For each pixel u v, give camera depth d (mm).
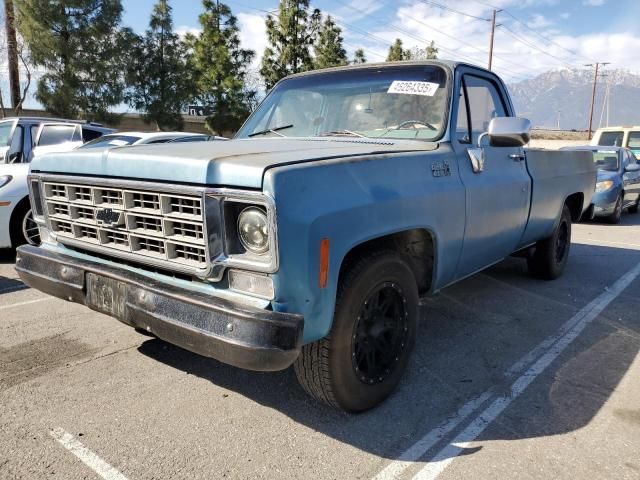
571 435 2863
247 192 2289
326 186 2477
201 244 2459
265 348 2209
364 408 3016
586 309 5027
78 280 2969
